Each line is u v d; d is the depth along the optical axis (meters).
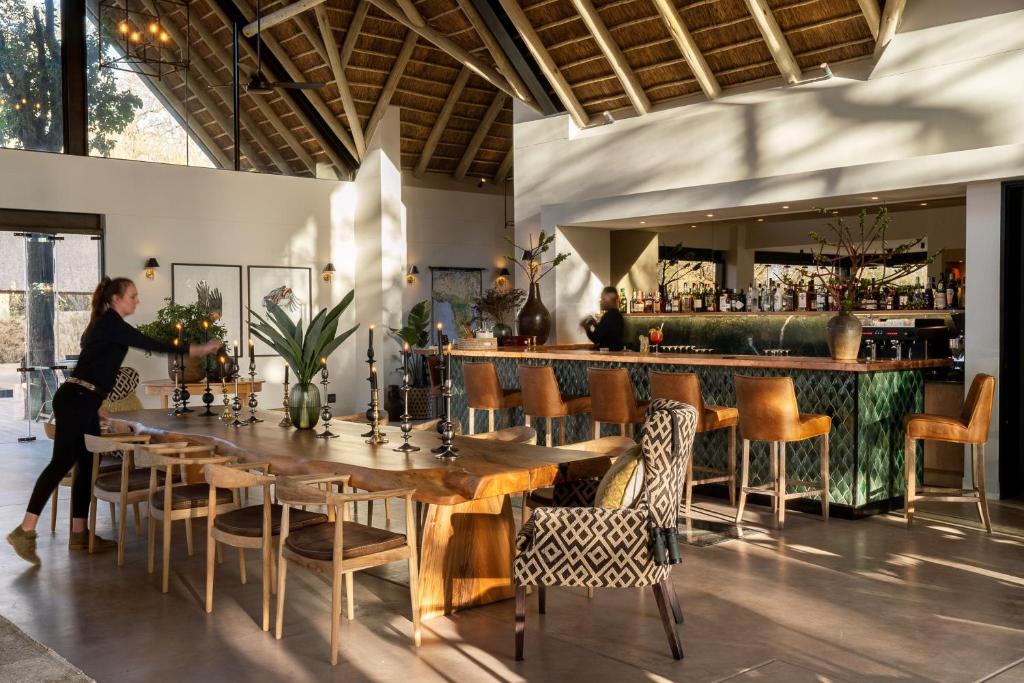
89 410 5.62
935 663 3.74
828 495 6.45
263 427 5.91
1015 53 6.95
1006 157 6.73
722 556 5.42
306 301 13.16
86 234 11.37
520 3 9.45
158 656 3.89
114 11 11.46
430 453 4.79
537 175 10.61
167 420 6.32
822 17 7.91
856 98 7.89
